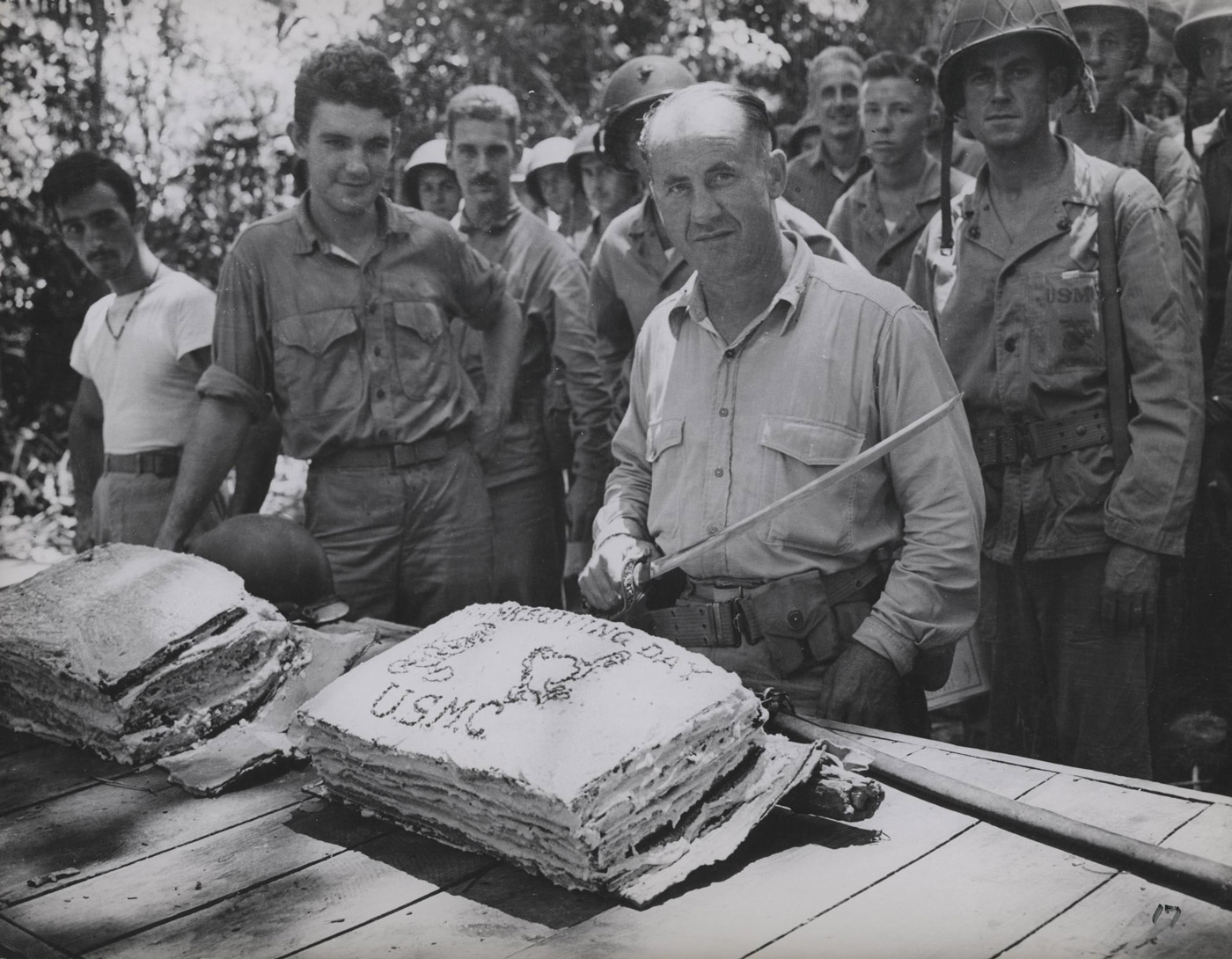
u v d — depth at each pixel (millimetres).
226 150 4773
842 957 1319
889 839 1575
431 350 3406
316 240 3326
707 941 1367
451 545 3430
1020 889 1436
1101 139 3207
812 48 4648
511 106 4043
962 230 2959
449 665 1738
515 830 1520
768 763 1665
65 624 2113
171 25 4742
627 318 3611
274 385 3420
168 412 3766
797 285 2219
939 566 2135
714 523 2256
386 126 3273
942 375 2201
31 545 4922
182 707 2057
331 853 1646
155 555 2279
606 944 1372
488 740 1554
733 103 2145
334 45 3227
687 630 2287
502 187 4027
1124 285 2746
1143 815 1583
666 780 1521
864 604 2246
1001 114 2768
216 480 3385
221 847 1688
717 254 2166
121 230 3734
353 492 3385
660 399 2355
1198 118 3277
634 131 3369
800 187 3955
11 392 5047
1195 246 3088
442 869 1581
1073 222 2797
